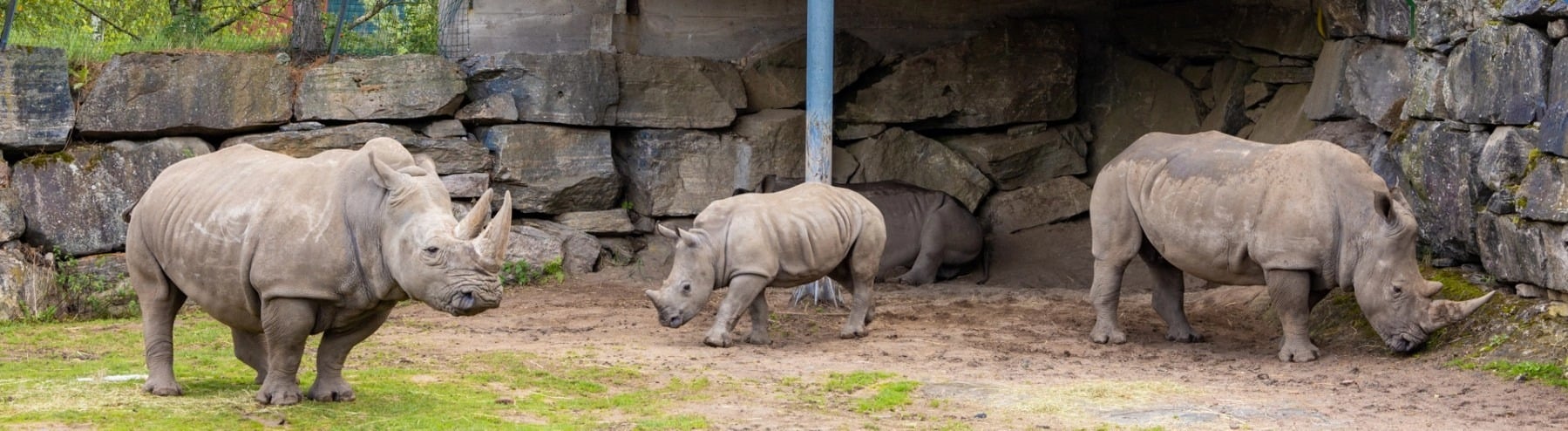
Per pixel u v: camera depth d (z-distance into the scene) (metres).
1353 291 11.46
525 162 15.91
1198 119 18.22
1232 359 10.55
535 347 10.90
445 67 15.49
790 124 17.17
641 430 7.46
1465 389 8.88
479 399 8.26
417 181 7.08
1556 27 9.79
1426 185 11.72
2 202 13.51
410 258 6.86
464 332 11.86
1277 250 10.18
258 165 7.51
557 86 15.98
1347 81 13.77
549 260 15.66
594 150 16.31
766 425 7.73
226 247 7.17
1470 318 10.40
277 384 7.60
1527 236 10.05
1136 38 18.59
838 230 11.49
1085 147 18.59
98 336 11.51
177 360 9.77
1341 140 13.73
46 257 13.62
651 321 12.84
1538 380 9.01
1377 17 13.09
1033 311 13.55
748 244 11.10
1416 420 7.93
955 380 9.35
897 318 13.09
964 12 18.47
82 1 23.09
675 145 16.69
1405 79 12.79
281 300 7.12
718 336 11.12
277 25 24.09
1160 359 10.58
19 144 13.82
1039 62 18.27
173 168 7.87
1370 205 10.12
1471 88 10.90
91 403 7.57
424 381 8.87
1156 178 11.05
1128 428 7.66
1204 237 10.59
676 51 17.42
